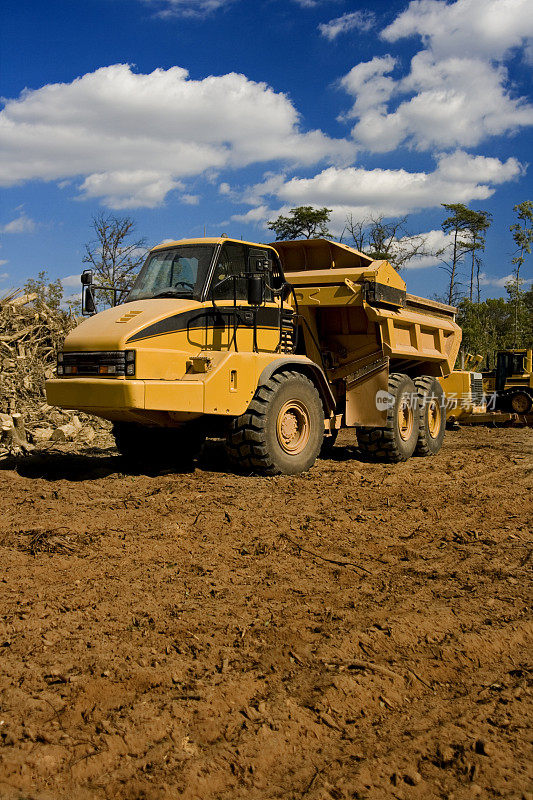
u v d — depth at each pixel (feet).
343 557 17.19
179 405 23.61
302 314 31.22
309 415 28.04
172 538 17.95
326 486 25.16
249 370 25.88
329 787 8.54
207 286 25.52
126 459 29.91
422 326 35.73
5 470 27.02
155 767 8.71
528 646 12.66
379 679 11.03
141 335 23.29
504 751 9.34
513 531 20.03
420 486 25.85
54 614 12.89
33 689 10.22
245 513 20.62
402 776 8.80
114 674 10.72
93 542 17.38
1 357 38.47
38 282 52.31
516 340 146.20
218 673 10.93
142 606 13.47
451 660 11.91
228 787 8.52
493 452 37.45
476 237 144.15
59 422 37.40
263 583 15.12
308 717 9.90
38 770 8.49
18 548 16.89
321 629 12.71
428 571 16.40
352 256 31.73
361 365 32.30
